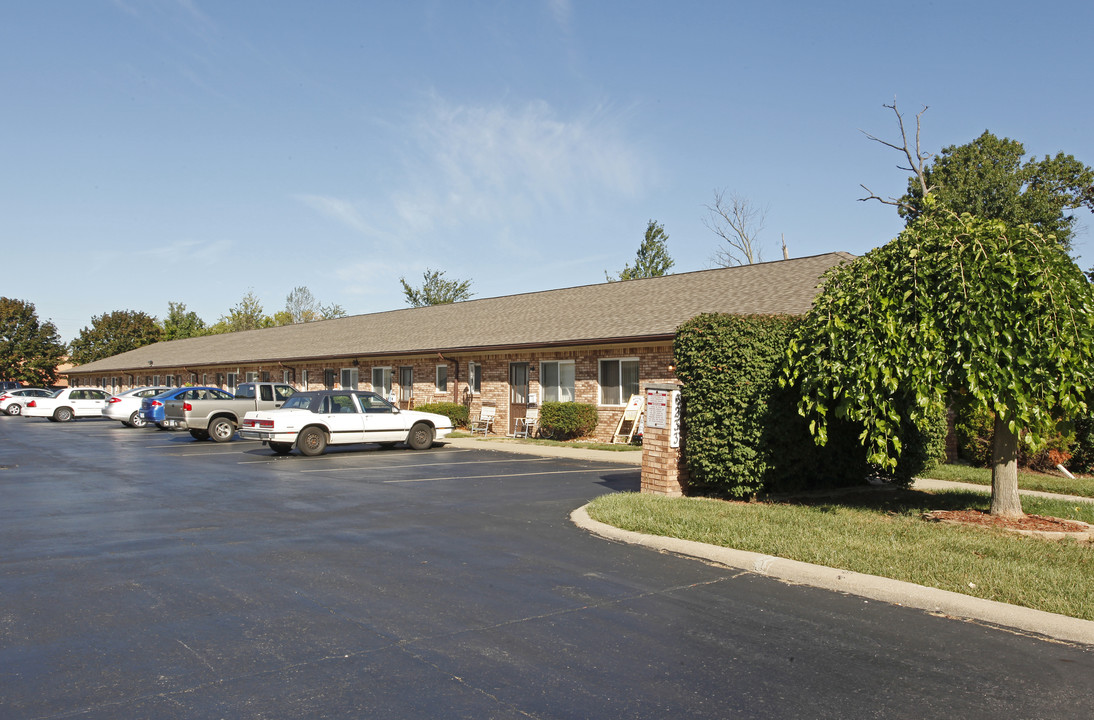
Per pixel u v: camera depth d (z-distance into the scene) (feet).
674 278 87.76
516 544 27.45
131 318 231.50
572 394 76.59
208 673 15.48
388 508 35.06
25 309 219.20
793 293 65.21
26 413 126.52
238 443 74.49
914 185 112.57
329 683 15.02
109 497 38.32
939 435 38.70
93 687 14.79
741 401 34.78
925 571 22.09
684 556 25.70
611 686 15.01
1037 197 110.52
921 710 14.02
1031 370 27.37
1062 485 43.24
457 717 13.60
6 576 22.80
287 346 126.93
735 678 15.46
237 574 23.09
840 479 39.91
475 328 93.97
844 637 17.93
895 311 29.55
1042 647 17.34
